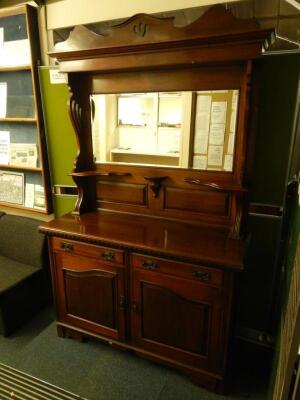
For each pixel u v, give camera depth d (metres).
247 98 1.33
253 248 1.75
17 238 2.28
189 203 1.70
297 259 0.90
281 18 1.54
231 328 1.45
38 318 2.17
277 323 1.66
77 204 1.91
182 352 1.57
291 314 0.82
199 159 1.64
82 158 1.84
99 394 1.56
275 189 1.63
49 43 2.09
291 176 1.64
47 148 2.19
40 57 2.12
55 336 1.97
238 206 1.51
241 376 1.66
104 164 1.87
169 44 1.36
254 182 1.67
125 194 1.86
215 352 1.49
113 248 1.56
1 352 1.83
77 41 1.57
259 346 1.86
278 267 1.73
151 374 1.68
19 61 2.14
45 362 1.75
